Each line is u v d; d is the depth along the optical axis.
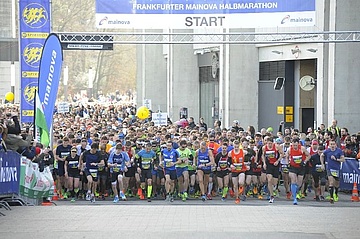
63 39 45.31
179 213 30.38
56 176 42.41
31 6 43.69
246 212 30.92
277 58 69.12
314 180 41.19
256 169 42.25
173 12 44.62
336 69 55.97
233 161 40.78
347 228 24.92
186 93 90.94
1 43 84.88
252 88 72.31
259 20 44.59
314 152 41.38
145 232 23.61
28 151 34.34
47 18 43.84
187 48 90.94
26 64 43.84
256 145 42.66
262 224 26.17
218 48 80.62
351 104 56.16
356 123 56.22
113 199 42.75
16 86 134.12
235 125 57.16
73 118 78.81
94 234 23.16
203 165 41.69
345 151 45.03
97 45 45.72
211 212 30.91
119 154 41.59
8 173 30.77
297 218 28.33
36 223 26.22
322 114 59.47
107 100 185.75
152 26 44.66
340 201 40.94
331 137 45.38
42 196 35.50
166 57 106.88
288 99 69.00
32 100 43.97
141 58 122.81
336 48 55.84
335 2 55.03
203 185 41.81
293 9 44.50
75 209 31.70
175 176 41.47
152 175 42.81
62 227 25.05
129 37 108.12
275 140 44.59
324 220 27.59
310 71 67.56
